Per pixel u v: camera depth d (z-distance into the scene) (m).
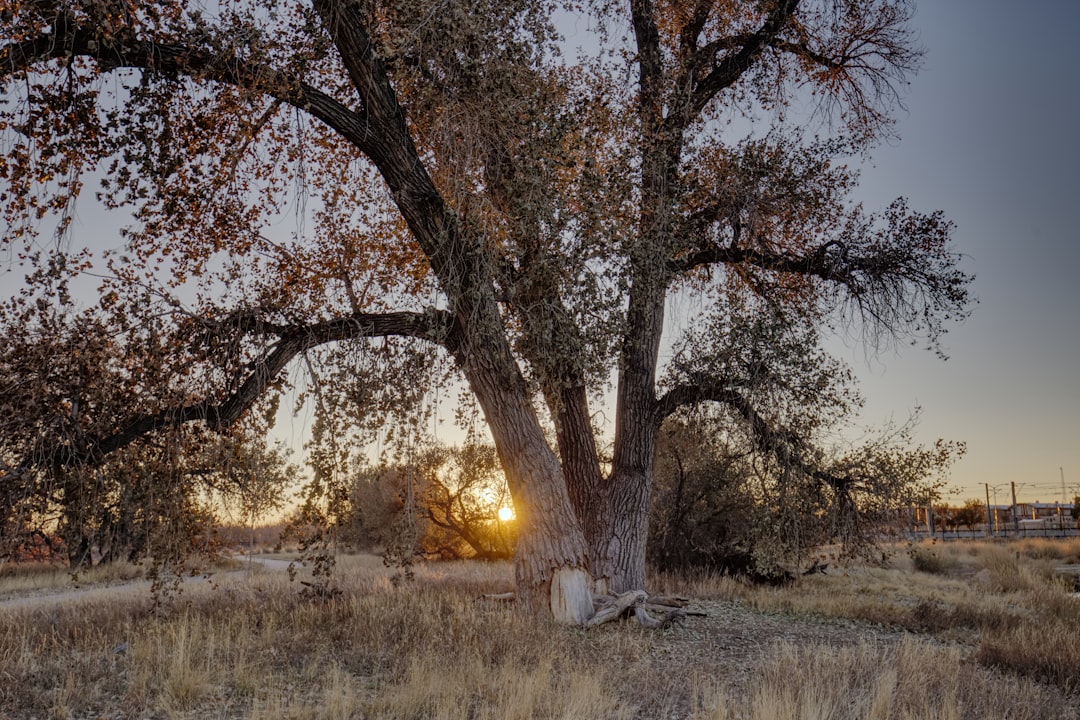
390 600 12.17
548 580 12.54
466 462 26.31
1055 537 42.16
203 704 7.23
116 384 11.02
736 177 14.74
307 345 12.38
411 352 12.84
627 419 14.82
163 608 11.29
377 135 12.24
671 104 14.24
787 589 19.22
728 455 18.84
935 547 31.58
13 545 10.07
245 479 12.00
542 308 11.63
